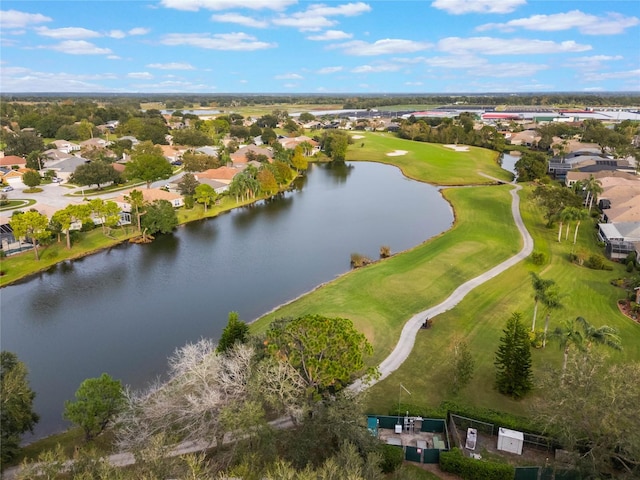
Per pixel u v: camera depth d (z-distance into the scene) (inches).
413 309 2297.0
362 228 3922.2
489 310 2267.5
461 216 4074.8
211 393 1306.6
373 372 1444.4
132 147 7273.6
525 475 1213.1
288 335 1359.5
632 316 2178.9
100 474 1050.7
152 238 3693.4
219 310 2470.5
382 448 1251.2
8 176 5383.9
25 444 1536.7
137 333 2253.9
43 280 2913.4
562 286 2529.5
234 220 4232.3
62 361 2033.7
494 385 1692.9
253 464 1073.5
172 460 1125.7
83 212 3395.7
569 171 5324.8
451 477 1259.8
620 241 3031.5
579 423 1151.6
